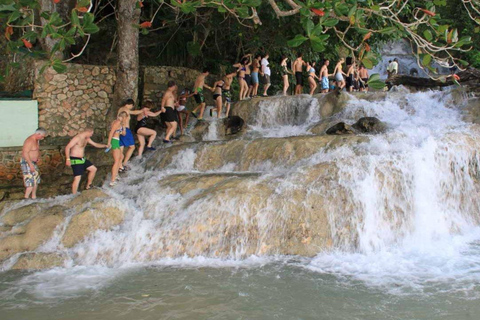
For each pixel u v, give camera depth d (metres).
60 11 15.72
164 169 11.95
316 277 6.98
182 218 8.59
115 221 8.87
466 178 9.87
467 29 24.59
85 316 5.79
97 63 19.09
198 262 7.89
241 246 8.20
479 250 8.22
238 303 6.06
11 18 6.82
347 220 8.41
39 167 12.55
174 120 13.40
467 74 13.33
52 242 8.48
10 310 6.02
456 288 6.40
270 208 8.46
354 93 14.07
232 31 18.53
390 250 8.34
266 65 16.83
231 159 11.56
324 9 6.54
